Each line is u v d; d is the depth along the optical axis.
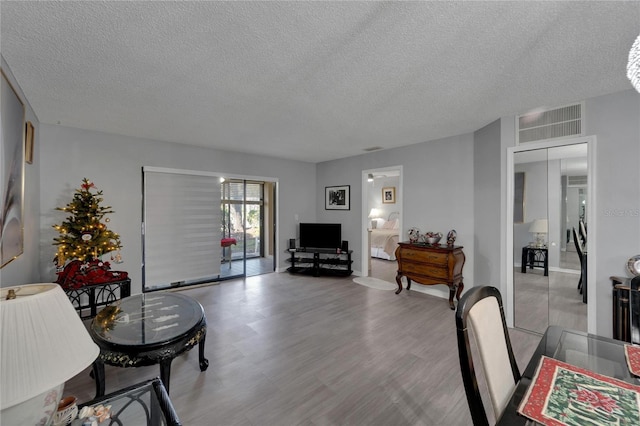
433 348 2.57
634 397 0.96
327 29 1.59
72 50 1.79
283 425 1.65
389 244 7.01
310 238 5.65
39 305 0.79
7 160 1.86
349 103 2.73
